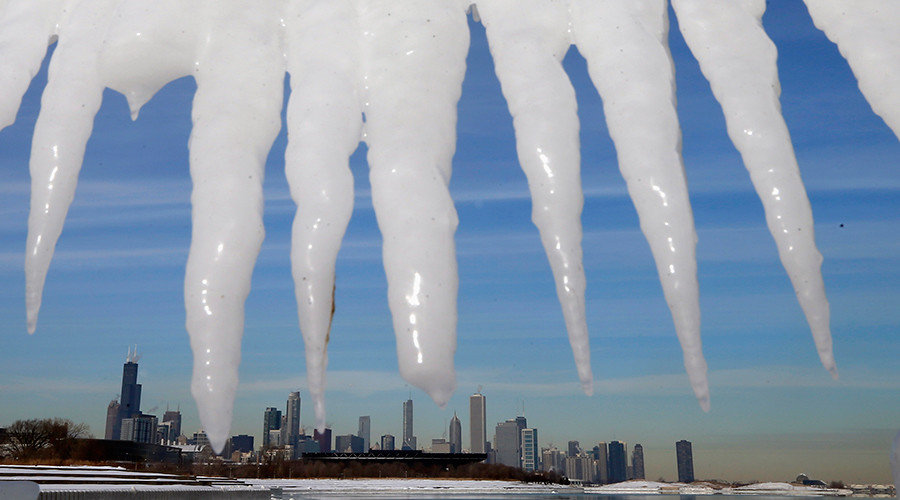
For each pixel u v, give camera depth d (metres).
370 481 81.31
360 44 4.89
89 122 4.93
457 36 4.94
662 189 4.29
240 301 4.24
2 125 4.98
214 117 4.64
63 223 4.71
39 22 5.38
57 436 80.50
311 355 4.07
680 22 4.96
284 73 4.98
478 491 71.94
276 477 90.19
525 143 4.49
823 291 4.11
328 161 4.38
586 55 4.84
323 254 4.18
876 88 4.66
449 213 4.28
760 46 4.77
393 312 4.11
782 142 4.40
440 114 4.62
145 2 5.01
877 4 4.93
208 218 4.32
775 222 4.24
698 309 4.12
